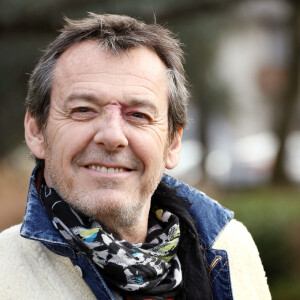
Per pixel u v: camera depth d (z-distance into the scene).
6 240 2.28
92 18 2.43
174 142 2.60
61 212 2.25
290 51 18.50
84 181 2.28
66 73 2.32
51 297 2.18
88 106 2.27
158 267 2.32
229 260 2.75
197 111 20.88
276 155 19.69
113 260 2.22
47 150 2.38
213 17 11.77
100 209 2.26
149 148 2.34
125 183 2.30
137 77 2.32
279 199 9.26
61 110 2.32
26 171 11.38
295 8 10.15
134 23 2.42
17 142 11.03
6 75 9.76
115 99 2.28
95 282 2.23
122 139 2.24
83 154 2.28
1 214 9.77
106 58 2.30
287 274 8.05
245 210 8.35
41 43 8.88
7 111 10.38
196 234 2.57
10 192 10.52
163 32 2.50
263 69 33.25
